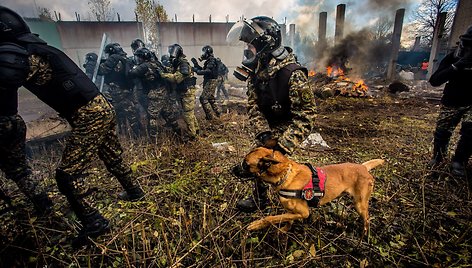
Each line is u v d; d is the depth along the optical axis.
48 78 1.71
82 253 1.87
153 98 4.02
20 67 1.52
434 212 2.23
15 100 1.97
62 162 1.86
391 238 2.00
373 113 6.56
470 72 2.53
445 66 2.85
